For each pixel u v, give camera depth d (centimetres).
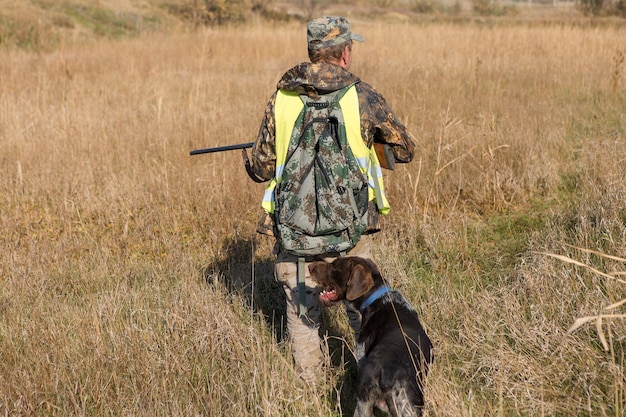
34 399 358
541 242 517
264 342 405
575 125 877
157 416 349
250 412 348
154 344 406
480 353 378
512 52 1565
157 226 611
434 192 636
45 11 2623
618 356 359
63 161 755
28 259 538
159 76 1378
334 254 351
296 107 326
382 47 1680
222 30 2350
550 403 329
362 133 325
